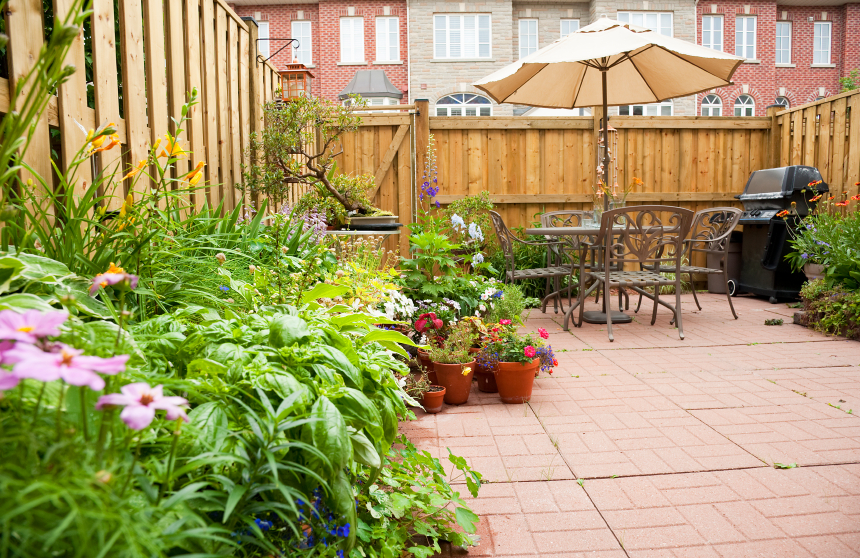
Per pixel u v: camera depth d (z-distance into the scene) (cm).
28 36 170
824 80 1803
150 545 65
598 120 699
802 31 1798
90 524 65
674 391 322
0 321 70
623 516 188
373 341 195
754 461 227
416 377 330
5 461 65
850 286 480
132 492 77
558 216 707
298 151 456
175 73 281
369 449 136
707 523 182
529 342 315
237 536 94
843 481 209
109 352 86
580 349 430
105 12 212
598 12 1669
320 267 274
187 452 93
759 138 730
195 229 228
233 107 391
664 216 725
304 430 110
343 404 130
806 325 495
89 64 255
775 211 621
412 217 689
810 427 263
